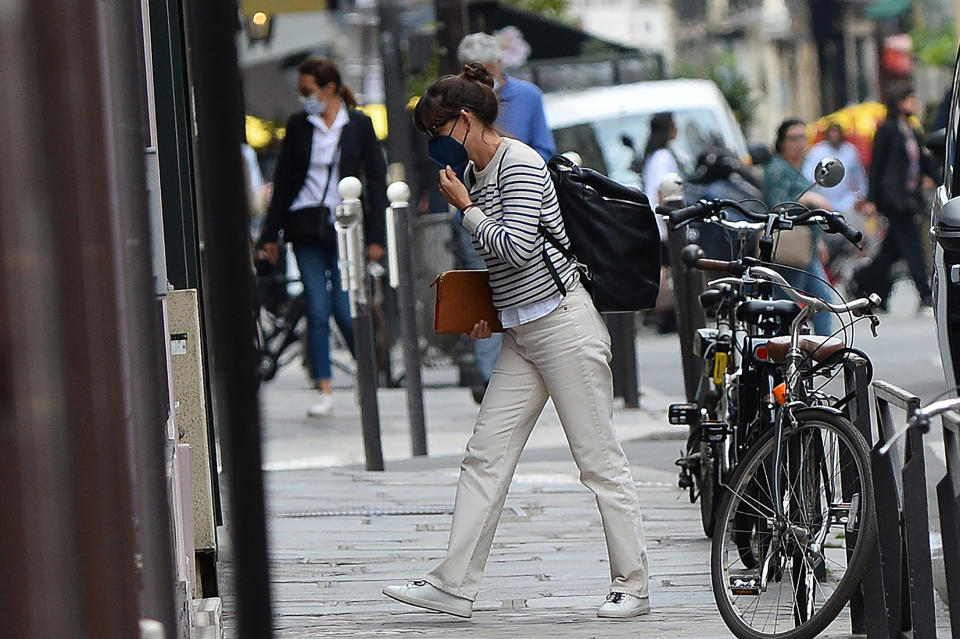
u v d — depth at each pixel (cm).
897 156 5428
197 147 677
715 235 2944
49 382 563
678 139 5809
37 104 564
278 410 4178
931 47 12950
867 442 1602
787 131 3719
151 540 781
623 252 1809
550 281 1805
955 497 1355
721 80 11581
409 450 3428
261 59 6625
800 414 1678
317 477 3009
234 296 680
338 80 3688
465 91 1783
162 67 1873
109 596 608
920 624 1462
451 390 4550
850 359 1698
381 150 3731
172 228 1894
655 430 3378
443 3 4244
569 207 1814
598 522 2473
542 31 6725
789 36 15900
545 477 2905
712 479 2195
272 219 3759
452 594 1867
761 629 1688
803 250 2403
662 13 17388
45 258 564
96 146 645
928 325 5153
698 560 2180
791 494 1678
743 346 1984
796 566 1662
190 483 1642
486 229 1775
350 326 3988
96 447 605
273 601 698
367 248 3725
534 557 2241
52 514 562
